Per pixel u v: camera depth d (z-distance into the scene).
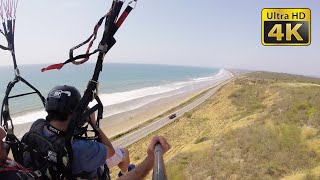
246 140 28.55
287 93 63.69
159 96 138.00
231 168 23.00
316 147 23.83
